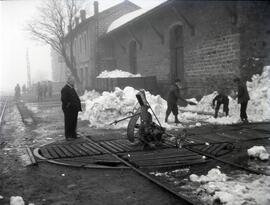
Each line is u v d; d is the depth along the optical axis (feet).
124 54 98.68
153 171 22.06
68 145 31.42
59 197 17.66
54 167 23.81
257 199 16.05
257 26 51.34
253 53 51.75
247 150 26.00
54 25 120.47
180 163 23.36
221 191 17.38
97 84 94.43
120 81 74.28
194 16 61.00
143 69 84.74
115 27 98.73
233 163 22.97
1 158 26.96
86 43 121.80
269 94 46.39
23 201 16.85
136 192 18.07
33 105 89.61
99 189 18.79
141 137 28.89
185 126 40.55
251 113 46.65
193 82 63.00
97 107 46.78
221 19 54.24
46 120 54.03
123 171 22.33
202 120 45.34
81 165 23.62
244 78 51.26
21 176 21.75
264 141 30.58
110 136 35.58
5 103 102.22
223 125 40.40
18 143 33.83
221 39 54.65
